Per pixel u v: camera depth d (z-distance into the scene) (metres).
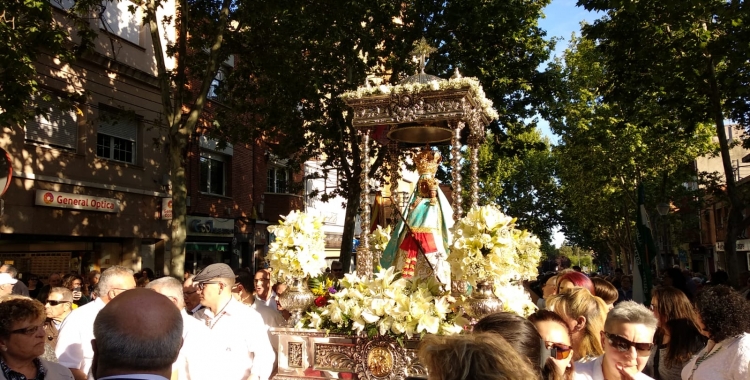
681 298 4.79
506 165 38.97
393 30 15.64
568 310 4.21
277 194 23.58
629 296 15.16
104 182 15.50
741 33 11.61
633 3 11.16
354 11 14.39
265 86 15.33
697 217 42.84
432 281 5.90
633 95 14.85
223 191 20.84
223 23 12.51
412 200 6.96
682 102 14.19
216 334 4.54
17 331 3.71
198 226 18.78
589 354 4.13
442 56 16.28
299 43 14.54
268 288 8.11
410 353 5.04
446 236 6.58
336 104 15.36
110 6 15.93
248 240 21.98
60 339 4.90
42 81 13.83
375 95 6.40
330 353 5.37
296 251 5.99
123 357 2.24
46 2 10.23
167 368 2.35
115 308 2.35
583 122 26.12
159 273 17.42
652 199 29.20
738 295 4.05
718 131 13.47
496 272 5.22
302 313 6.07
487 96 16.45
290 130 16.22
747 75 12.70
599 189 29.72
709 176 23.20
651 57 13.72
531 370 2.35
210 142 19.81
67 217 14.46
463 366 2.16
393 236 6.79
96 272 11.80
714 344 4.06
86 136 15.03
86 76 15.12
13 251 14.00
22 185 13.40
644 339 3.37
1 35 9.46
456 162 6.23
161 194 17.23
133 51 16.58
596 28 14.34
